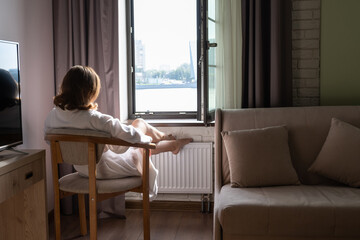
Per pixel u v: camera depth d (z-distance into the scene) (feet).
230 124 9.45
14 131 7.66
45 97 10.50
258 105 10.36
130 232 9.70
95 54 10.59
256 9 10.16
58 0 10.43
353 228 6.99
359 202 7.20
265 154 8.55
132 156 8.71
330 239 7.17
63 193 8.23
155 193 9.03
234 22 10.45
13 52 7.68
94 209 7.68
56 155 7.95
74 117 7.63
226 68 10.51
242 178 8.43
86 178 8.37
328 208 7.04
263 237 7.30
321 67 10.56
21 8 9.42
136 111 12.07
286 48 10.34
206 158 10.69
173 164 10.79
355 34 10.36
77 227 10.07
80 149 7.68
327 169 8.57
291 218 7.07
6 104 7.39
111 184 7.95
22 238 8.06
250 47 10.32
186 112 11.89
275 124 9.30
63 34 10.48
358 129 8.61
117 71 10.61
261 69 10.30
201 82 10.93
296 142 9.16
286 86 10.44
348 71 10.46
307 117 9.31
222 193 8.21
